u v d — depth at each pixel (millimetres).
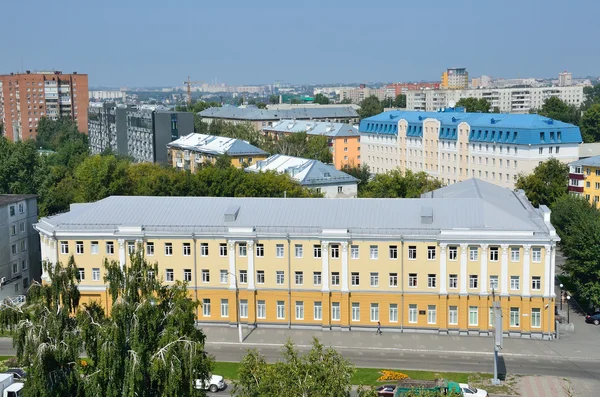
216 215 117938
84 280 117812
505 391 89188
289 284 114500
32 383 67000
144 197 123625
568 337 110000
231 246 114188
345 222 114312
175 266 116312
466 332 111062
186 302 73062
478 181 139750
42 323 68688
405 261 111500
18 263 140875
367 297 113188
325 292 113250
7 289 136000
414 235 110375
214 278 115938
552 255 107812
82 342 70375
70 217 120188
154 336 70250
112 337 67562
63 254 117625
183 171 179375
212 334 112750
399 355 102750
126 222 117688
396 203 117000
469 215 112562
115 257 116562
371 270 112625
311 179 184375
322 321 114125
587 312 122000
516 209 119500
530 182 175625
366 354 103312
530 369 96938
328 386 64375
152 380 69250
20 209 141500
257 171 182000
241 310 116125
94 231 116125
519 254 108688
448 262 110438
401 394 78188
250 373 68938
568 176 178750
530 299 108750
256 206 119250
